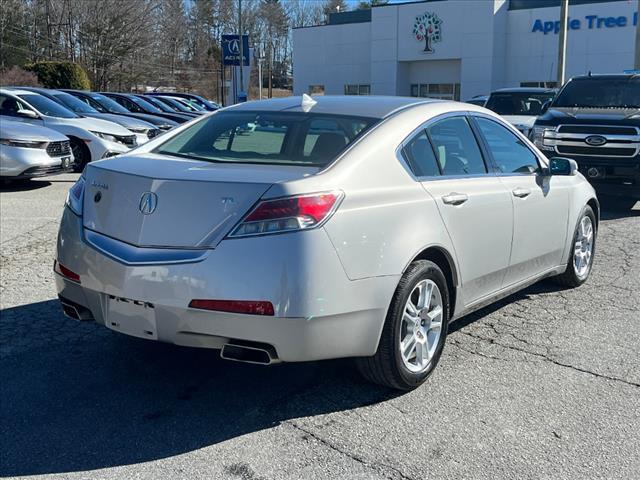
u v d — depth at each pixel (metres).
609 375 4.48
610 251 7.99
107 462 3.38
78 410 3.92
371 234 3.73
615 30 36.66
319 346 3.58
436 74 42.91
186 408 3.96
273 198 3.48
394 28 42.88
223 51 37.78
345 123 4.27
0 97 13.55
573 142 10.60
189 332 3.54
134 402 4.03
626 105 11.49
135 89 61.44
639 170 10.27
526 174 5.37
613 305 5.96
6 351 4.74
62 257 4.07
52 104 14.16
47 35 55.59
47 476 3.25
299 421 3.80
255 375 4.41
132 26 55.94
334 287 3.55
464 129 4.86
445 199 4.29
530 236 5.29
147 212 3.68
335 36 46.16
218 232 3.50
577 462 3.41
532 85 39.88
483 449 3.52
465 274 4.53
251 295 3.42
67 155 11.93
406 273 3.97
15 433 3.65
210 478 3.23
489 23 39.44
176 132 4.84
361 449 3.51
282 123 4.40
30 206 10.09
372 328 3.77
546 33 38.97
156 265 3.55
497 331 5.29
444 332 4.36
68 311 4.17
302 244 3.46
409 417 3.86
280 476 3.25
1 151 11.05
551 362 4.68
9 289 6.10
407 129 4.29
